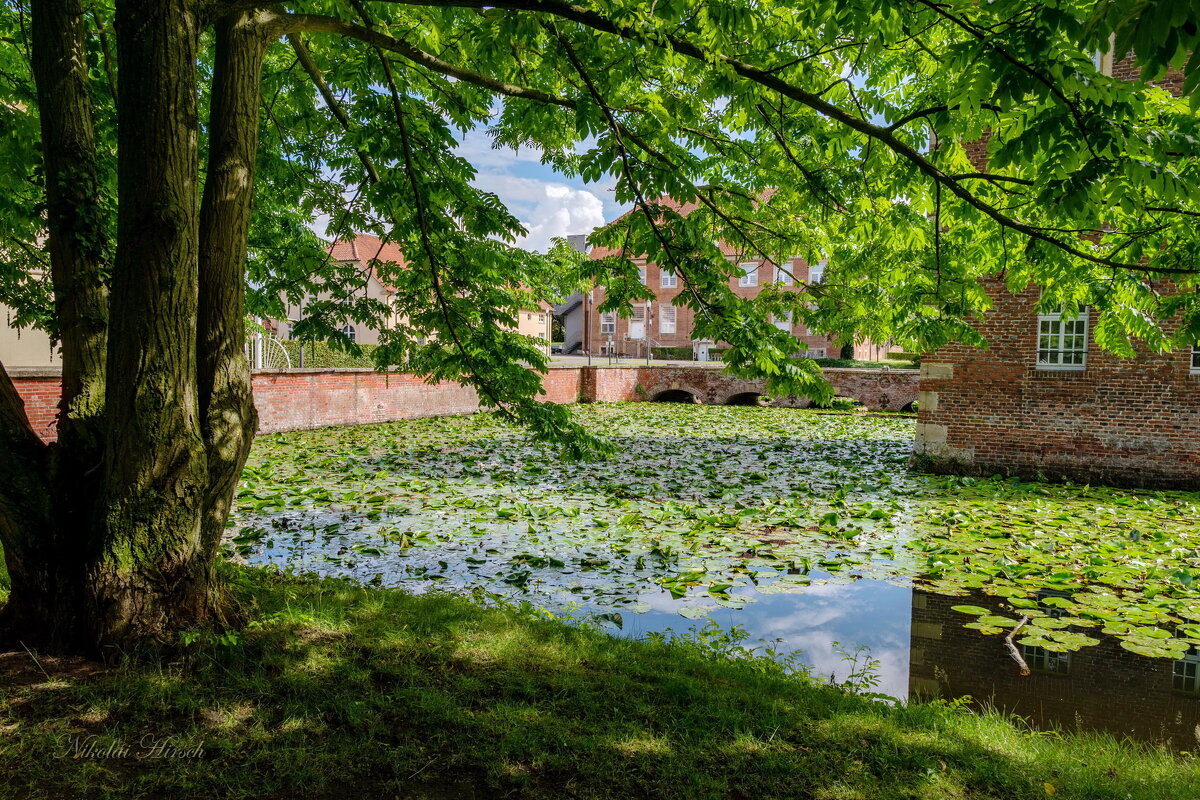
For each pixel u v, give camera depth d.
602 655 4.16
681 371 26.42
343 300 6.39
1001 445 11.88
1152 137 3.24
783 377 4.38
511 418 5.70
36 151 5.36
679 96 5.57
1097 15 2.14
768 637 5.22
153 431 3.47
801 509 9.11
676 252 4.80
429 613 4.68
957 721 3.73
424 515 8.41
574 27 4.72
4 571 4.68
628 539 7.54
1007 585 6.32
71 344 3.83
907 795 2.88
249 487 9.57
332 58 5.88
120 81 3.29
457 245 5.90
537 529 7.89
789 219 6.33
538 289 13.24
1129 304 4.66
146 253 3.33
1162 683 4.68
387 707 3.33
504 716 3.30
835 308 5.47
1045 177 3.37
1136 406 11.09
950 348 12.12
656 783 2.87
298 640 3.95
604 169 4.66
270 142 6.48
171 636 3.60
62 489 3.65
